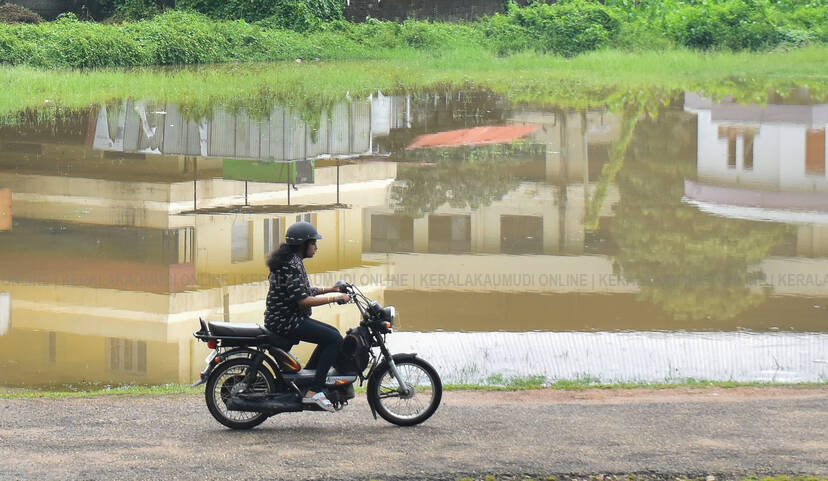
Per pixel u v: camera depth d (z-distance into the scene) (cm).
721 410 1341
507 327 1903
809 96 5334
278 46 7700
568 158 3666
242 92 5466
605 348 1759
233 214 2814
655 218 2814
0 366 1655
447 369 1634
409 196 3055
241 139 3953
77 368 1653
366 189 3170
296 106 4894
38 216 2761
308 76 6344
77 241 2512
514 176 3369
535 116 4638
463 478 1080
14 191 3066
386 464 1120
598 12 7956
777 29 7744
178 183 3216
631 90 5644
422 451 1170
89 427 1271
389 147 3866
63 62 6544
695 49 7681
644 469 1103
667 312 1989
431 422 1295
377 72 6688
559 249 2514
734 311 1991
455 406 1376
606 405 1378
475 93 5503
